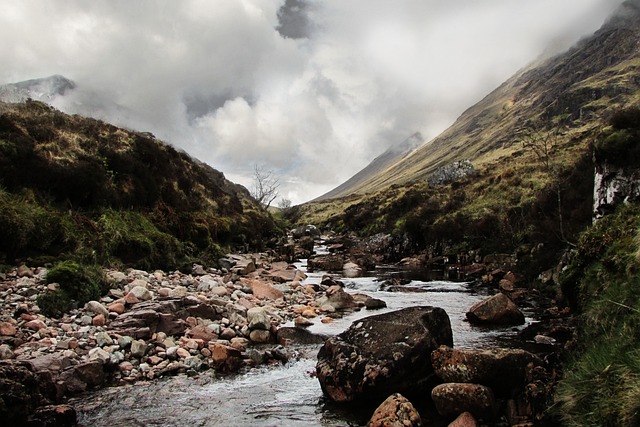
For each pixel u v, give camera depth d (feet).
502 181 151.23
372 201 260.62
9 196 55.57
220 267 82.64
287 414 26.96
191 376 32.50
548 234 79.51
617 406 18.03
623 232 40.60
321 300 61.62
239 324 44.42
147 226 73.82
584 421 19.42
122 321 37.47
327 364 29.84
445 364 27.07
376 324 31.01
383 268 121.80
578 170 89.04
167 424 25.27
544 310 57.06
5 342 31.35
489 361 25.34
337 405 28.32
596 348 24.29
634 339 21.62
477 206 140.56
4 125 65.87
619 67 470.80
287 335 43.57
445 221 138.92
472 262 112.06
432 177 237.86
